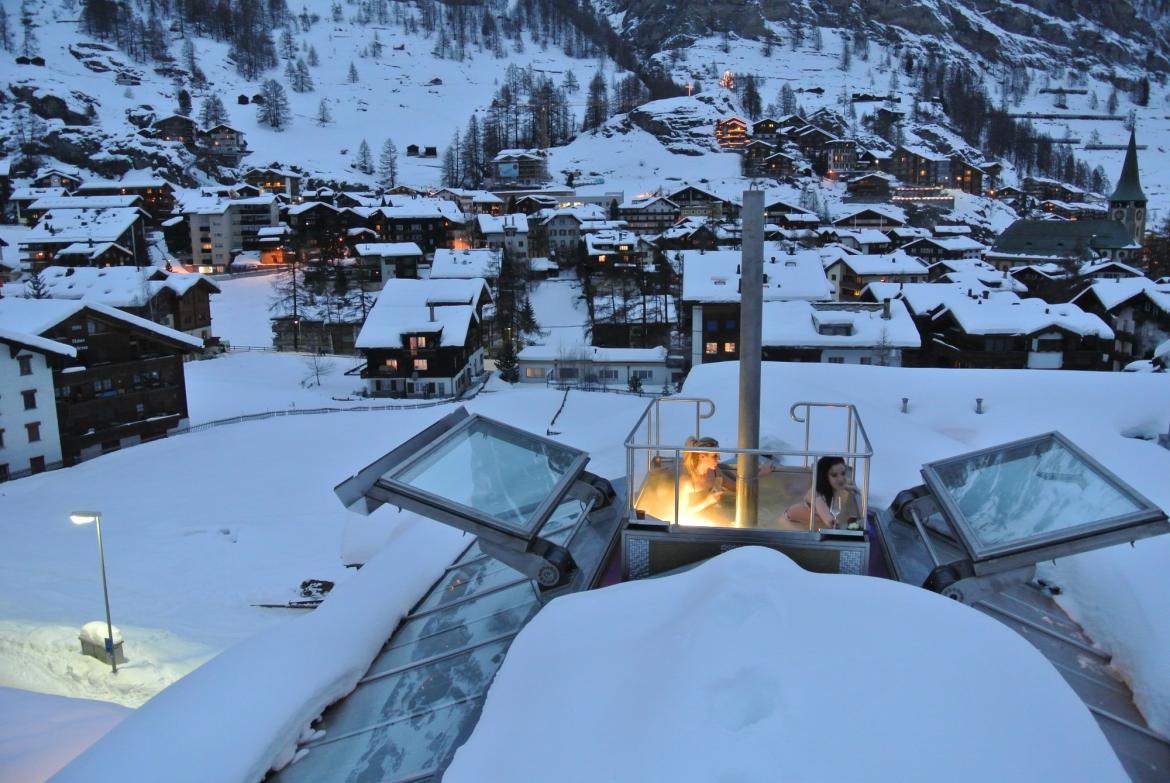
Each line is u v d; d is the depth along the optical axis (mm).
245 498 31984
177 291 64062
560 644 4480
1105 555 6211
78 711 14531
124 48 179500
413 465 5555
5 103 134875
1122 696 4832
